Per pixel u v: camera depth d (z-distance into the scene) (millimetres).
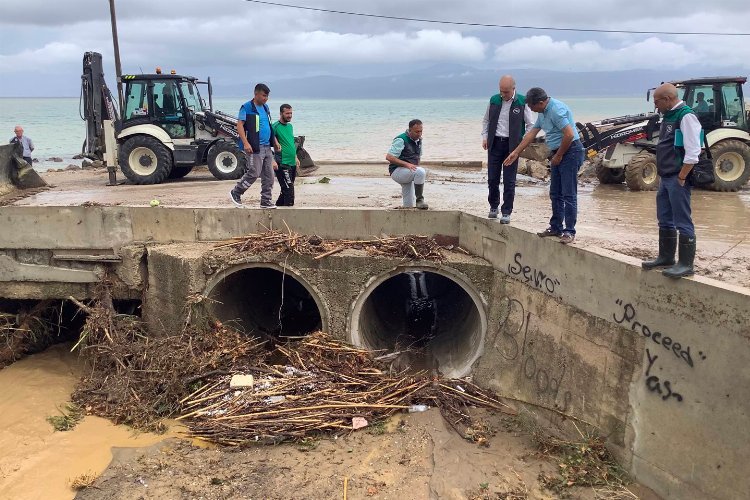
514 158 8000
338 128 51375
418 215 9312
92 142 16891
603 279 6418
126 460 6773
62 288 9789
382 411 7695
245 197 12844
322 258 8836
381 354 9516
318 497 6074
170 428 7539
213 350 8680
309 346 8859
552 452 6676
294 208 9469
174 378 8125
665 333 5664
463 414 7703
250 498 6066
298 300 12219
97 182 16141
